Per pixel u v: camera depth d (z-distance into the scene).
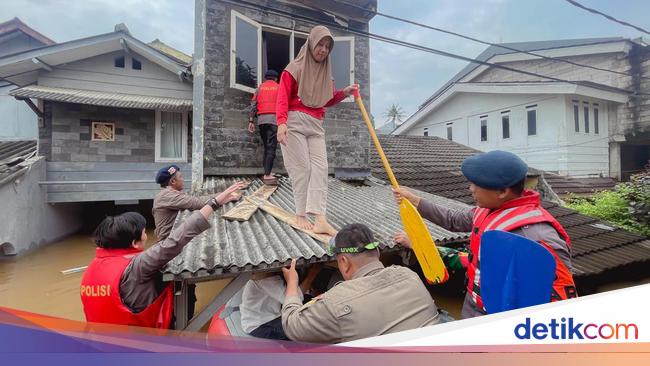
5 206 6.85
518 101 14.34
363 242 1.85
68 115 8.70
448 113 17.73
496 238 1.44
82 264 7.05
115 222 2.16
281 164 6.44
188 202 3.88
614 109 14.12
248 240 3.31
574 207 8.84
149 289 2.18
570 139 12.99
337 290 1.66
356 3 6.87
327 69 3.38
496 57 16.69
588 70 14.53
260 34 6.30
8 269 6.70
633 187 7.88
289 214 4.00
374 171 8.43
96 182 8.81
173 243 2.13
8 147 9.74
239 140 6.10
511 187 1.55
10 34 10.39
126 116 9.27
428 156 10.95
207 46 5.88
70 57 8.77
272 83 5.61
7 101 10.62
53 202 8.45
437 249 2.43
